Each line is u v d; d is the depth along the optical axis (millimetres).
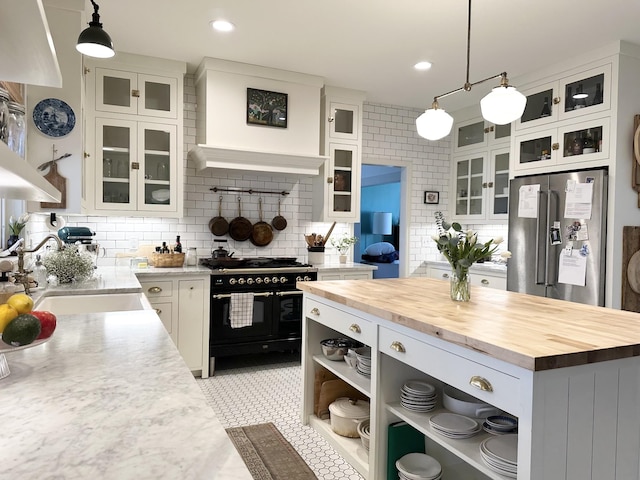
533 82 4230
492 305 2252
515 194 4215
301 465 2506
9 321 1115
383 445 2268
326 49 3779
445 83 4598
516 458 1647
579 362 1403
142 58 3916
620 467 1568
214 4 3033
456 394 2322
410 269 5625
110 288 2754
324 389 2975
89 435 792
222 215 4598
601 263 3506
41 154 2934
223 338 3996
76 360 1247
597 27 3283
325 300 2766
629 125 3555
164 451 735
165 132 4039
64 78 2963
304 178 4902
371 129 5320
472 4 2971
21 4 696
